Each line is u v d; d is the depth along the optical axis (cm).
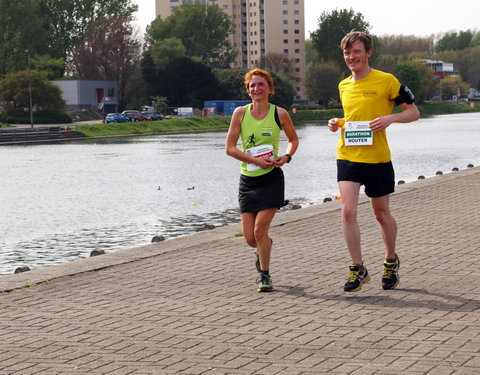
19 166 4338
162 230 1950
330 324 659
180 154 5094
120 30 11825
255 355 579
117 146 6303
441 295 754
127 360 577
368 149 762
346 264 935
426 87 15988
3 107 9838
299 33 19350
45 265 1536
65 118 9712
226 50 16850
